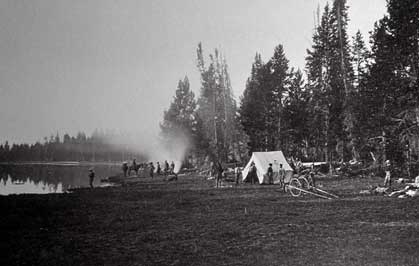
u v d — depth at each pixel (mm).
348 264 8219
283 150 52969
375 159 36844
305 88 52125
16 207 18906
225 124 72688
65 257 9180
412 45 29922
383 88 32438
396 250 9258
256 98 54750
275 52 54562
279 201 20797
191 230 12641
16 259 8992
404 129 30484
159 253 9562
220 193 25938
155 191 28391
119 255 9383
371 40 35094
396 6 30406
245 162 60500
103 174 67688
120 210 17938
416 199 19562
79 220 14914
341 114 42406
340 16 47281
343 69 44188
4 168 105250
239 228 12867
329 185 29094
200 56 69250
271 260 8734
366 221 13609
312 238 11039
